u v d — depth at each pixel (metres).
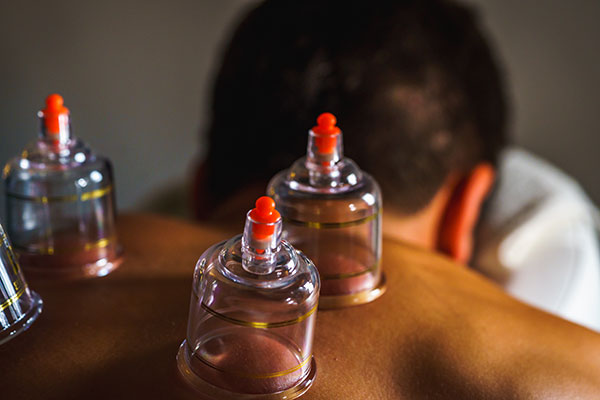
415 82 0.75
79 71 1.57
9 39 1.51
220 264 0.43
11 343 0.46
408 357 0.48
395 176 0.75
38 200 0.54
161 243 0.62
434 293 0.56
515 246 1.09
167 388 0.43
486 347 0.50
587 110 1.67
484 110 0.83
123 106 1.63
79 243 0.55
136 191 1.71
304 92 0.74
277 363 0.42
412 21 0.77
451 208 0.81
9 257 0.47
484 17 1.61
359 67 0.74
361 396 0.44
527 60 1.65
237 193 0.77
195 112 1.68
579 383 0.47
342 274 0.52
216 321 0.42
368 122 0.73
